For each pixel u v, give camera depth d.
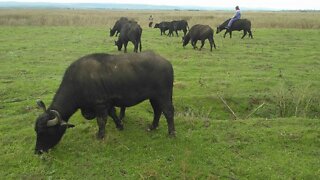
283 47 22.80
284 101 11.42
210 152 8.23
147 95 8.32
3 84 13.71
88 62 8.03
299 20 39.56
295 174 7.48
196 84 13.70
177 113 11.07
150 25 38.66
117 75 8.00
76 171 7.49
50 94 12.55
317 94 12.27
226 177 7.41
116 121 9.04
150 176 7.30
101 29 32.53
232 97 12.23
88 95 8.02
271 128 9.46
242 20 27.09
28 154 8.04
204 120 9.95
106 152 8.12
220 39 26.92
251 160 7.99
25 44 22.94
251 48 22.34
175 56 19.38
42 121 7.63
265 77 15.02
